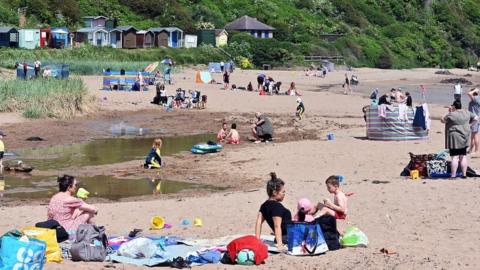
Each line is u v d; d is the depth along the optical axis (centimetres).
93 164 2805
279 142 3381
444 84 8956
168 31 10600
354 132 3662
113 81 5866
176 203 1997
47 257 1313
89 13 10819
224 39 11206
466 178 2155
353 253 1390
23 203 2072
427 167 2231
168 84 6688
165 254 1376
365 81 9125
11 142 3347
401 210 1766
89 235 1370
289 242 1398
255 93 6138
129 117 4438
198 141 3506
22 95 4259
